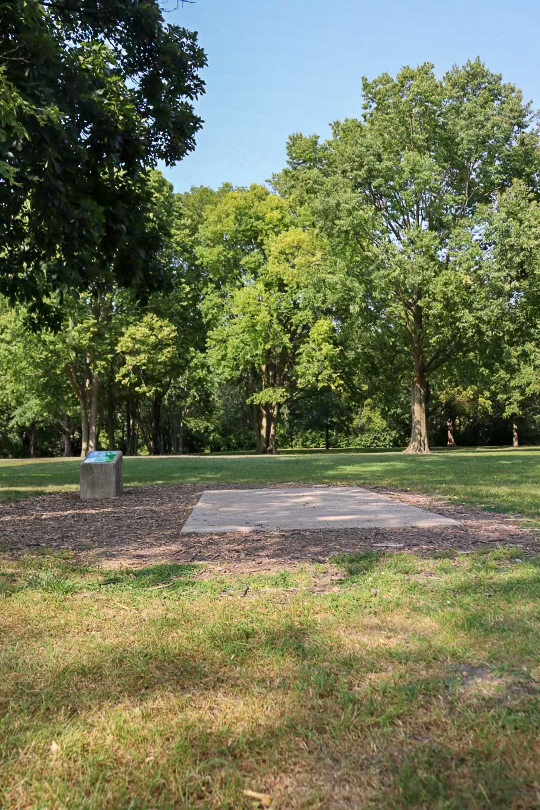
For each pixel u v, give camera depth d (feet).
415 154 97.35
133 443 177.78
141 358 118.32
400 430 199.52
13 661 11.69
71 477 62.90
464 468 65.21
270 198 125.70
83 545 23.94
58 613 14.84
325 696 10.19
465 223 99.35
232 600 15.74
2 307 108.99
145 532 26.61
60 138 31.86
